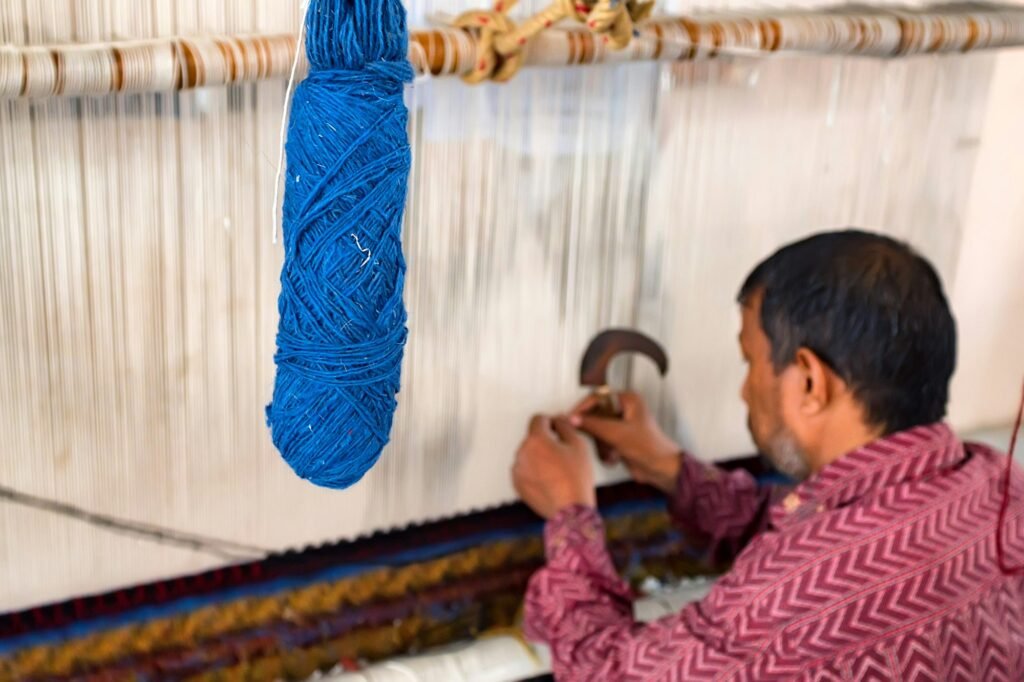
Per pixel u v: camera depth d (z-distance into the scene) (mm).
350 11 599
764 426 1008
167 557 1006
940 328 932
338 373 649
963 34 1009
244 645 1062
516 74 945
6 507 916
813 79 1112
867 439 952
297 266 642
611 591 1046
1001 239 1316
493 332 1072
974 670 887
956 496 912
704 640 911
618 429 1146
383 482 1084
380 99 620
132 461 952
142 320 903
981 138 1232
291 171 643
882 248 938
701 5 994
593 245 1083
